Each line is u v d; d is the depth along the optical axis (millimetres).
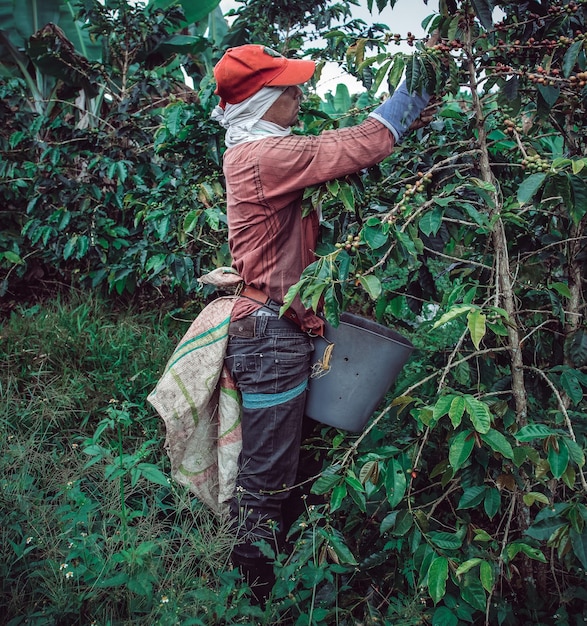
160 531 1733
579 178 1328
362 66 1560
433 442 1985
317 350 1703
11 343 2834
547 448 1369
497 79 1771
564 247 1803
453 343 2938
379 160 1540
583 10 1532
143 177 3711
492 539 1539
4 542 1608
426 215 1455
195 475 1812
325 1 3533
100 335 3021
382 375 1680
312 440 1846
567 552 1386
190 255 2719
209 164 2586
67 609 1433
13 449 1984
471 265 1889
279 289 1615
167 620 1399
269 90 1585
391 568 1802
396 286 2773
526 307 1949
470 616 1536
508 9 1705
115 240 3494
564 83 1536
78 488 1815
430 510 1790
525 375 1831
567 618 1604
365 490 1567
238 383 1710
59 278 3922
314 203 1554
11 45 4199
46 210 3660
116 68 4059
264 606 1713
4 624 1479
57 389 2494
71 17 4375
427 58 1488
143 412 2398
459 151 1793
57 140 3756
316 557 1578
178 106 2594
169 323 3301
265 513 1691
